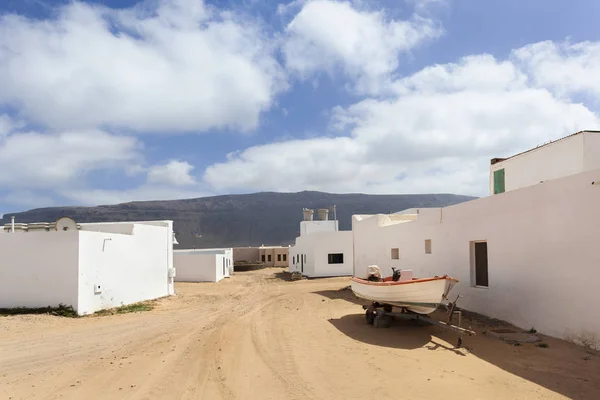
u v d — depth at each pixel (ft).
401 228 64.08
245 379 24.97
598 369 24.23
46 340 36.68
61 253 51.21
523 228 35.53
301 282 106.22
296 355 30.35
